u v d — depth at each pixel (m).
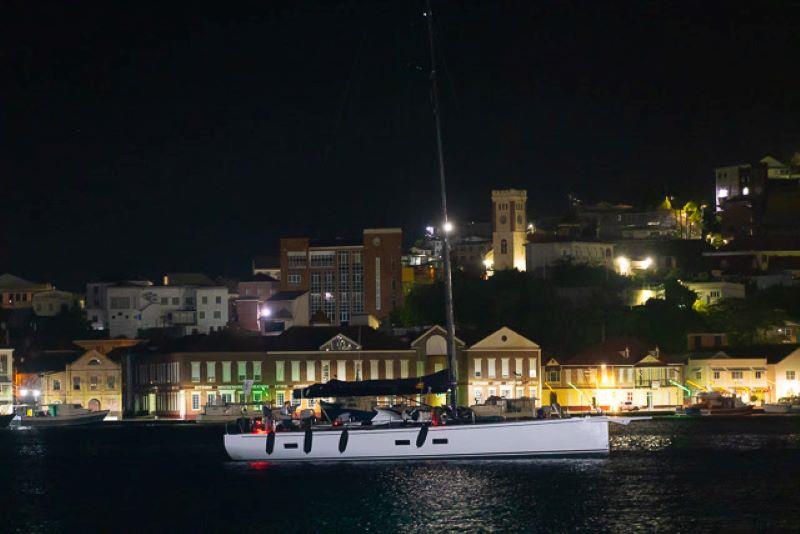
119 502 142.62
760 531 118.94
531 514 127.56
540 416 160.50
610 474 152.88
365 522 125.44
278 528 124.38
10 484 160.12
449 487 143.50
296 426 159.75
